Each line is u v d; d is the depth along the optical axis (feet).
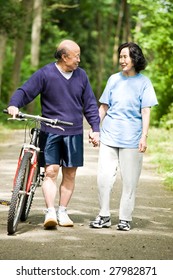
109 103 28.12
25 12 100.78
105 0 177.17
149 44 81.35
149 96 27.45
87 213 31.24
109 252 23.79
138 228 28.25
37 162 27.50
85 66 199.21
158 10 80.02
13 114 26.32
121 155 27.81
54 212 27.25
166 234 27.20
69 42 27.25
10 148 63.46
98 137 27.91
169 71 83.20
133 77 27.76
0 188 38.01
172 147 60.34
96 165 51.26
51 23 160.56
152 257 23.35
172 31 80.74
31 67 126.41
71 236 26.14
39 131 27.35
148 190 39.06
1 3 97.35
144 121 27.43
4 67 116.67
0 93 108.99
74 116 27.55
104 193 28.04
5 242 24.76
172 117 79.56
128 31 172.45
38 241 25.08
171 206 33.91
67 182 28.40
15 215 26.05
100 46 187.73
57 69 27.40
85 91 27.89
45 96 27.50
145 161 53.98
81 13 182.70
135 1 80.59
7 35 101.65
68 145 27.53
